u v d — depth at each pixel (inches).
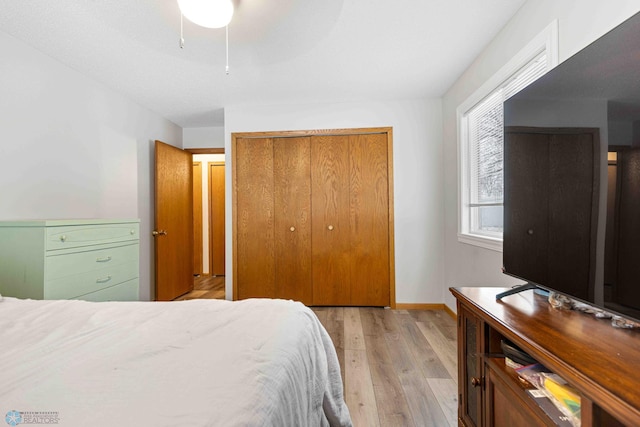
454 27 78.7
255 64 96.4
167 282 140.4
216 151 164.6
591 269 35.0
